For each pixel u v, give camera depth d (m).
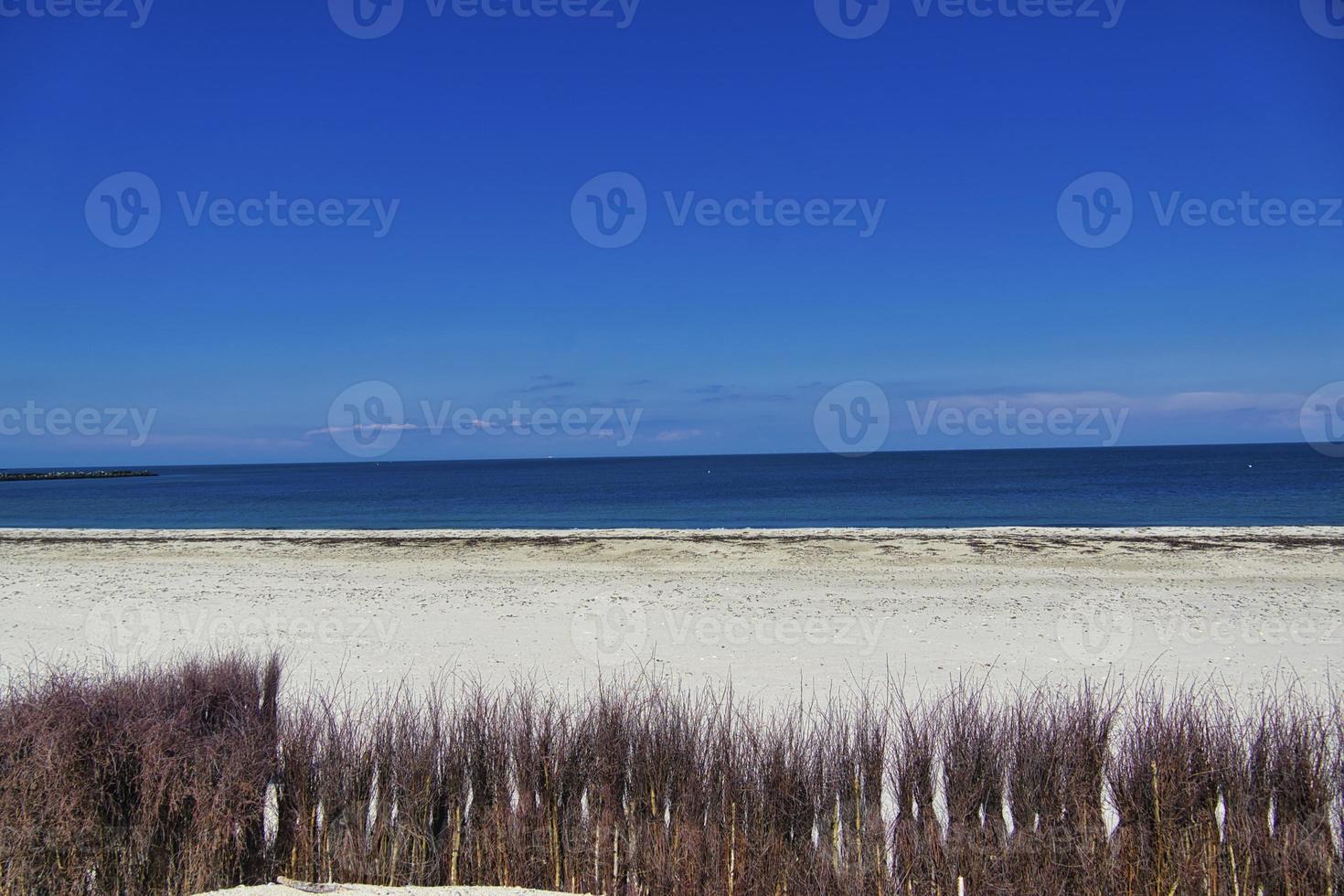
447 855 4.97
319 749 5.32
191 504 61.75
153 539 26.52
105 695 5.14
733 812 4.78
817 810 4.93
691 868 4.63
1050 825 4.77
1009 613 14.11
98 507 59.25
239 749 5.00
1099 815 4.82
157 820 4.74
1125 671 10.39
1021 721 5.44
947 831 4.83
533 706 7.14
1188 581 17.17
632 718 5.43
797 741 5.32
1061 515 41.06
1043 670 10.44
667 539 24.69
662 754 5.11
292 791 5.07
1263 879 4.54
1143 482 70.12
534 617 14.09
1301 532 24.61
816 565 19.84
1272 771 5.02
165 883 4.74
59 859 4.62
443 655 11.57
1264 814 4.86
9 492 86.50
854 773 5.08
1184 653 11.30
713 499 58.97
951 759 5.27
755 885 4.57
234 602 15.73
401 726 5.43
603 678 10.13
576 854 4.84
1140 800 4.85
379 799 5.08
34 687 5.64
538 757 5.13
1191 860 4.61
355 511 52.00
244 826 4.87
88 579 18.67
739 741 5.29
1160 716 5.51
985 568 19.11
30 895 4.59
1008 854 4.61
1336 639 12.00
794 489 70.38
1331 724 5.57
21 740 4.73
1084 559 20.11
